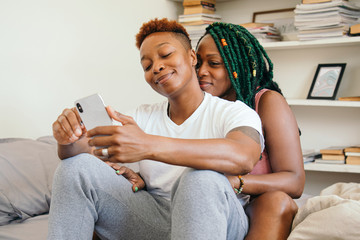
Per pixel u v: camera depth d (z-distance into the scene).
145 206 1.01
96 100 0.87
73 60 2.13
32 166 1.48
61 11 2.05
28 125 1.91
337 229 0.87
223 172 0.85
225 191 0.83
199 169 0.83
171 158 0.81
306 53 2.68
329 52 2.61
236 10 2.91
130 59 2.50
